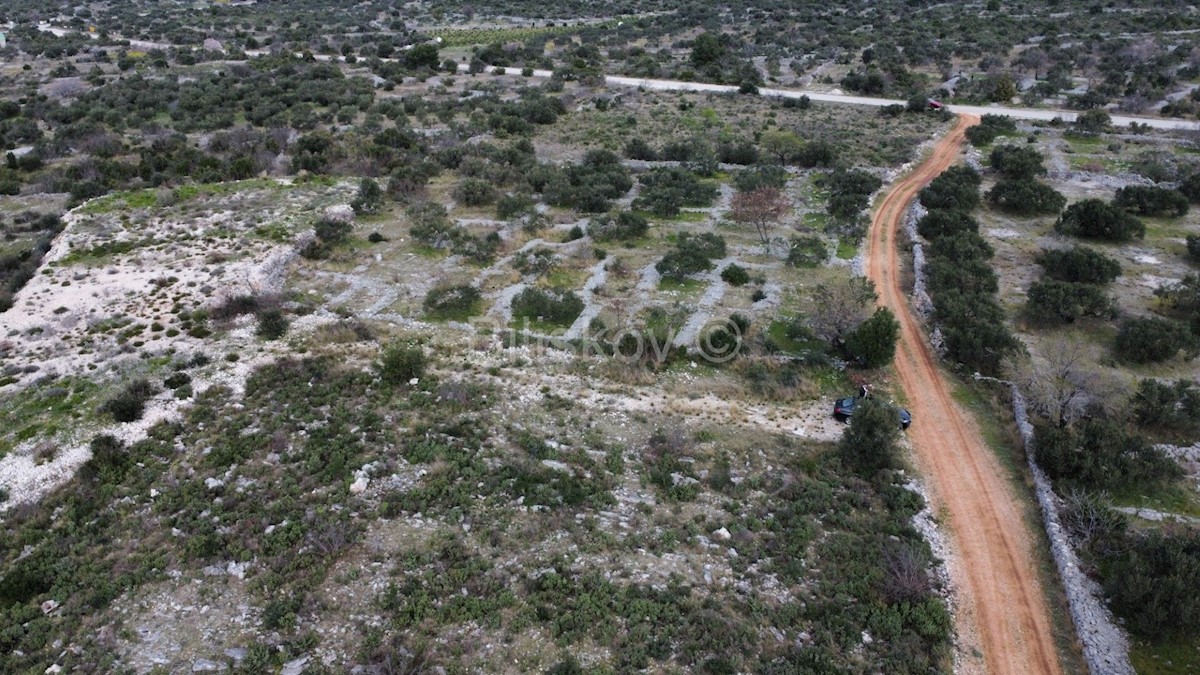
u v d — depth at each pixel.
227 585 22.47
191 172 64.12
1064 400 31.94
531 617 21.31
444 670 19.61
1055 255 45.72
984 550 25.34
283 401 32.19
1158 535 24.73
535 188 61.38
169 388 32.88
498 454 28.81
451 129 77.06
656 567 23.50
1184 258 48.03
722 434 31.23
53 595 22.19
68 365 34.72
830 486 27.89
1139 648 21.47
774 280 45.50
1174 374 35.69
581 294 43.25
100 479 27.22
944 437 31.56
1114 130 75.69
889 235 53.44
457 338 38.59
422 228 50.09
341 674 19.45
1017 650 21.59
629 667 19.81
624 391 34.31
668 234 52.72
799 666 20.14
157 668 19.72
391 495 26.20
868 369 36.44
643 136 77.12
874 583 23.23
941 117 82.19
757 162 68.12
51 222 53.12
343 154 68.38
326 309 41.47
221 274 43.75
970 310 39.19
